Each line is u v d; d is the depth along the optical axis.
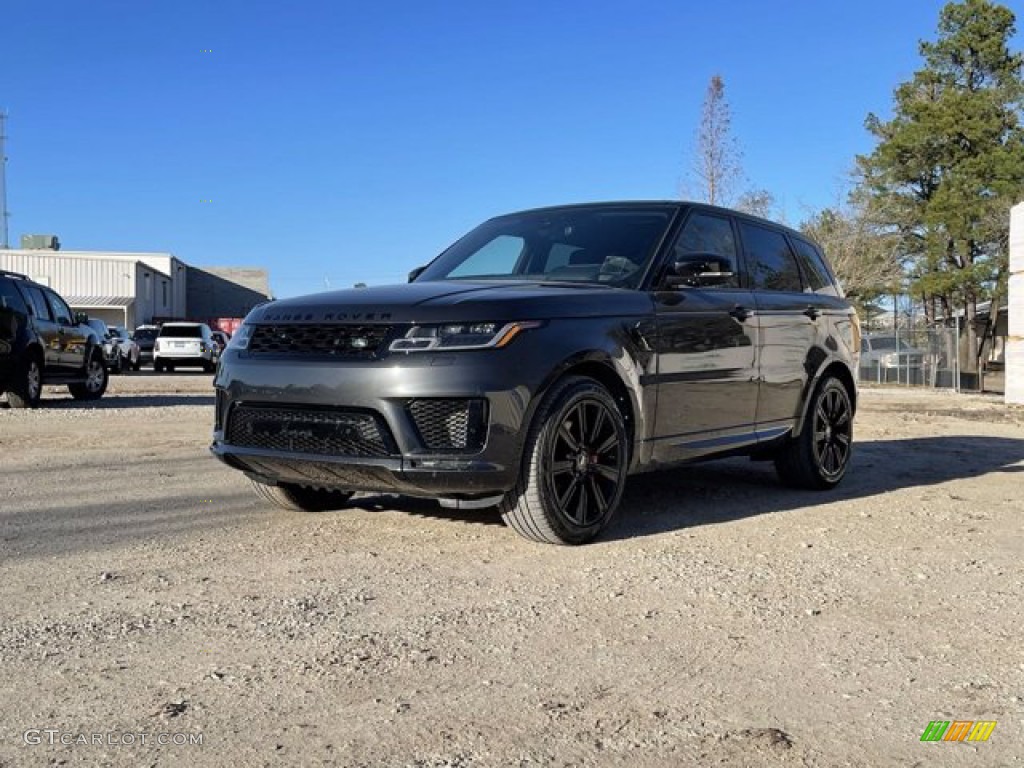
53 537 4.64
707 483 6.65
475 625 3.32
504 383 4.13
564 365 4.33
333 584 3.82
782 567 4.21
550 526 4.37
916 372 25.12
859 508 5.74
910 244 39.38
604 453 4.60
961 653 3.14
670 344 4.99
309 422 4.34
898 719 2.62
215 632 3.22
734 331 5.48
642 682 2.84
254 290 70.25
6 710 2.58
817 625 3.41
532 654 3.05
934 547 4.68
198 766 2.28
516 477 4.21
